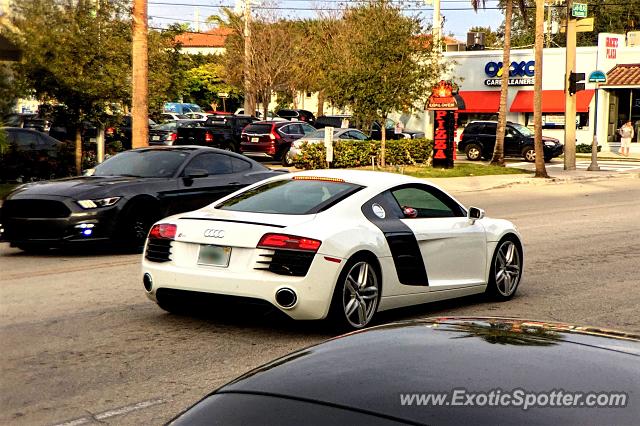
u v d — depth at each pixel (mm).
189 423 2260
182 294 7629
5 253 12820
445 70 32531
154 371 6527
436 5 37906
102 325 8031
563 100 51094
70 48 20625
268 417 2160
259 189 8336
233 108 79188
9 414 5457
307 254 7180
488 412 2064
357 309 7645
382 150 30984
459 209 9148
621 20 76562
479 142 41656
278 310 7234
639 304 9609
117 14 21750
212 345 7336
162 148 13773
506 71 36406
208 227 7523
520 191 27875
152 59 26109
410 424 2021
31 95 21188
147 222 12586
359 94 30281
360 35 31172
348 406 2131
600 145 50406
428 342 2590
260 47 53938
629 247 14461
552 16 63875
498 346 2541
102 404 5715
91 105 22141
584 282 11023
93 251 13055
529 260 12945
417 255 8273
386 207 8180
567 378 2277
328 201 7867
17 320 8203
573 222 18484
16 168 21797
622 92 50469
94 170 13516
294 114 54531
